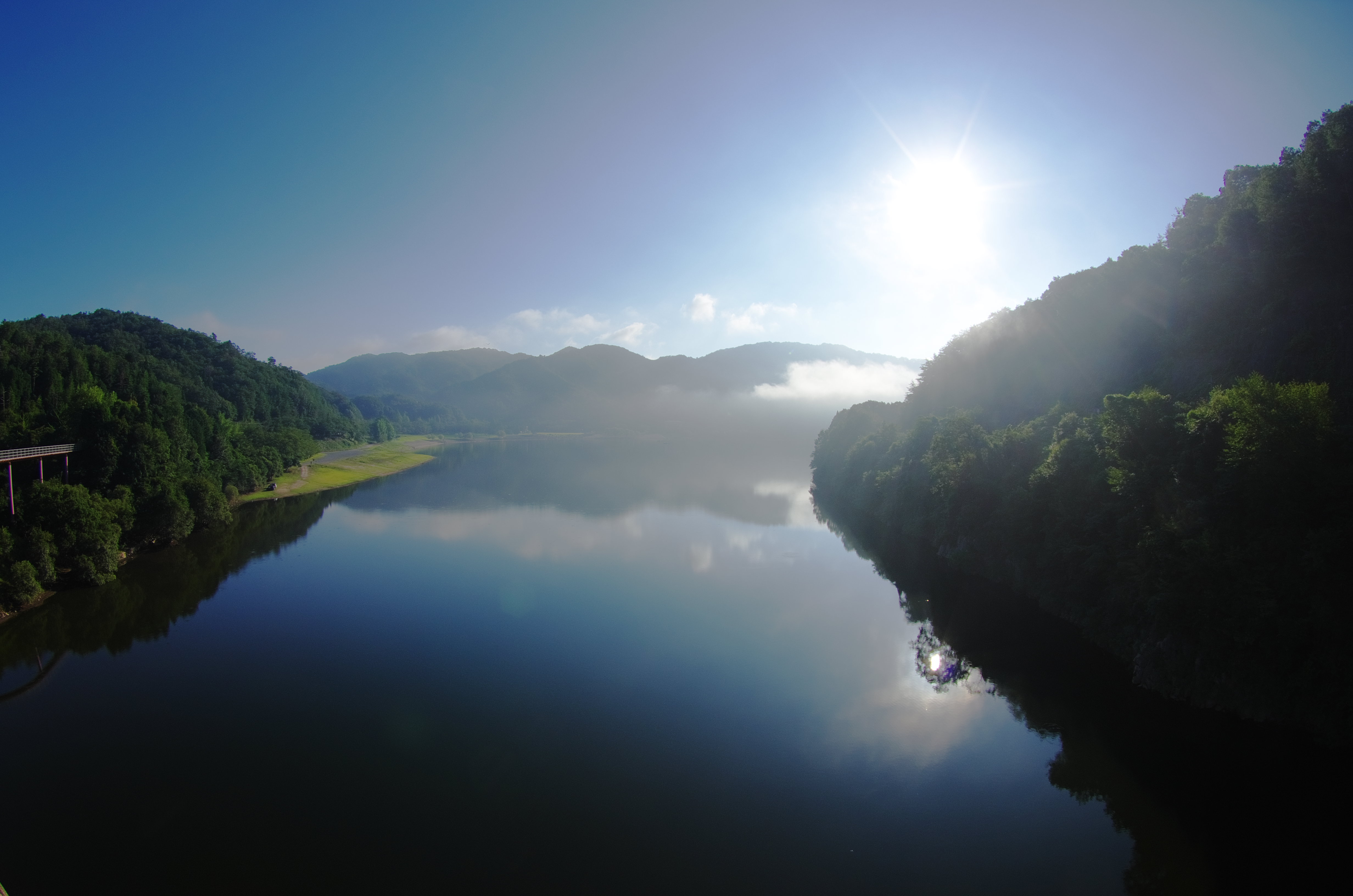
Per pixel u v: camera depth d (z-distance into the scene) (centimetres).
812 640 5709
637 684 4859
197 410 12312
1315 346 5666
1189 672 4312
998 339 12119
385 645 5594
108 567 7025
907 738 4109
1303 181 6406
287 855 3005
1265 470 3994
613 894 2784
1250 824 3306
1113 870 2983
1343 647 3694
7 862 2942
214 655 5347
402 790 3519
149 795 3456
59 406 9469
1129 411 5219
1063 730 4175
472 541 9569
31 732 4106
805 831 3234
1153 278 9138
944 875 2944
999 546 7312
